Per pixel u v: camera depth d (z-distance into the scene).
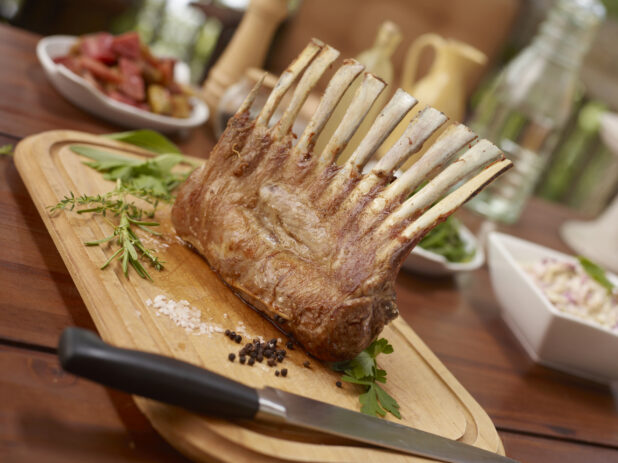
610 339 0.75
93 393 0.51
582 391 0.77
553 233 1.31
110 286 0.57
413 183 0.59
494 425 0.64
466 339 0.78
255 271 0.61
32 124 0.84
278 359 0.58
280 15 1.07
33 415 0.47
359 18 1.65
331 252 0.60
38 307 0.56
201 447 0.48
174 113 0.98
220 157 0.64
